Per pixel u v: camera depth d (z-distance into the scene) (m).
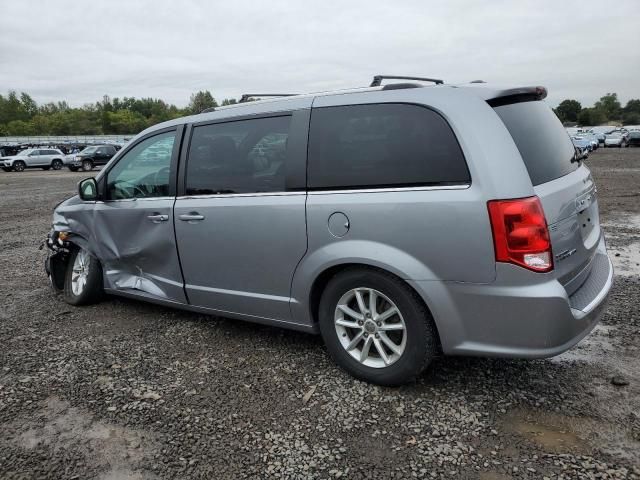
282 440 2.80
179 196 4.10
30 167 34.62
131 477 2.56
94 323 4.64
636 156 31.31
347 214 3.16
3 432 2.97
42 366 3.77
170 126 4.25
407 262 2.98
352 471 2.54
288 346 3.99
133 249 4.50
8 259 7.44
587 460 2.54
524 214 2.72
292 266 3.49
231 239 3.76
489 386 3.26
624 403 3.02
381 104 3.18
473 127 2.87
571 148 3.58
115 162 4.65
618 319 4.27
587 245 3.27
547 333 2.76
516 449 2.65
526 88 3.24
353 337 3.42
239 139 3.76
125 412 3.13
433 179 2.94
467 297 2.88
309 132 3.41
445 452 2.65
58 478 2.57
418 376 3.41
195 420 3.02
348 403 3.13
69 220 5.07
